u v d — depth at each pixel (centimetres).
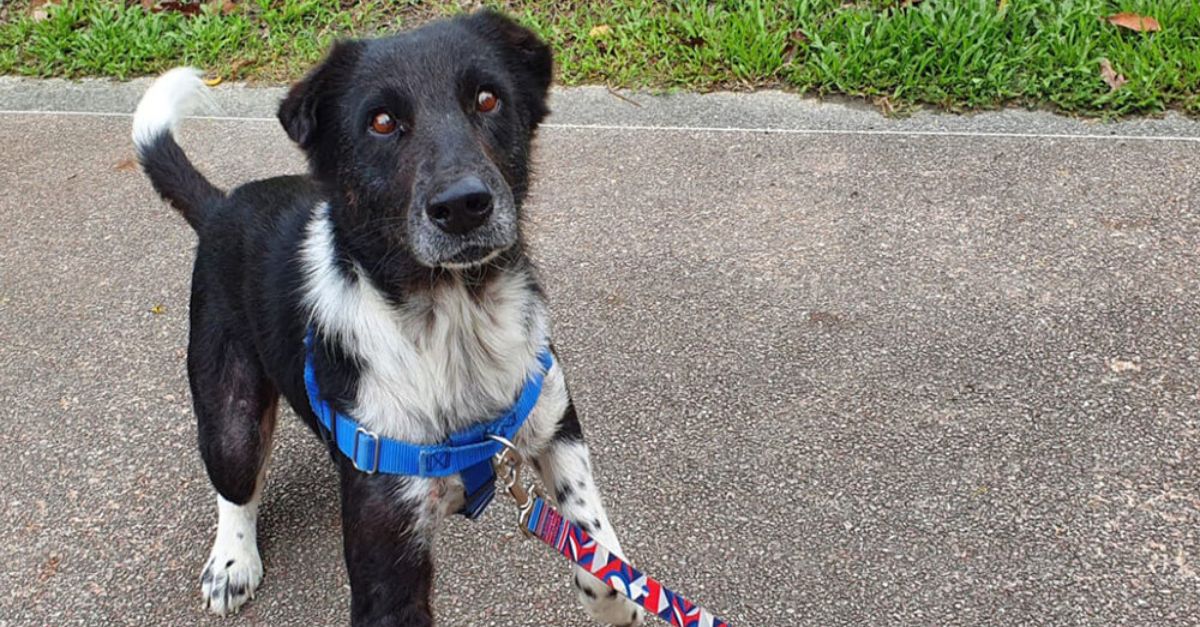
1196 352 150
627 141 202
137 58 239
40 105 232
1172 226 171
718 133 202
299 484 145
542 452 118
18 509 145
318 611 131
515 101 116
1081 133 193
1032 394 147
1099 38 207
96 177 206
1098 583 125
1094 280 163
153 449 151
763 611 126
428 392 111
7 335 172
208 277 130
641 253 176
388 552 111
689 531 135
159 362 164
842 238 175
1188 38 205
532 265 119
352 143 111
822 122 203
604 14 232
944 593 126
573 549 105
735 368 155
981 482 137
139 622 131
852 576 128
